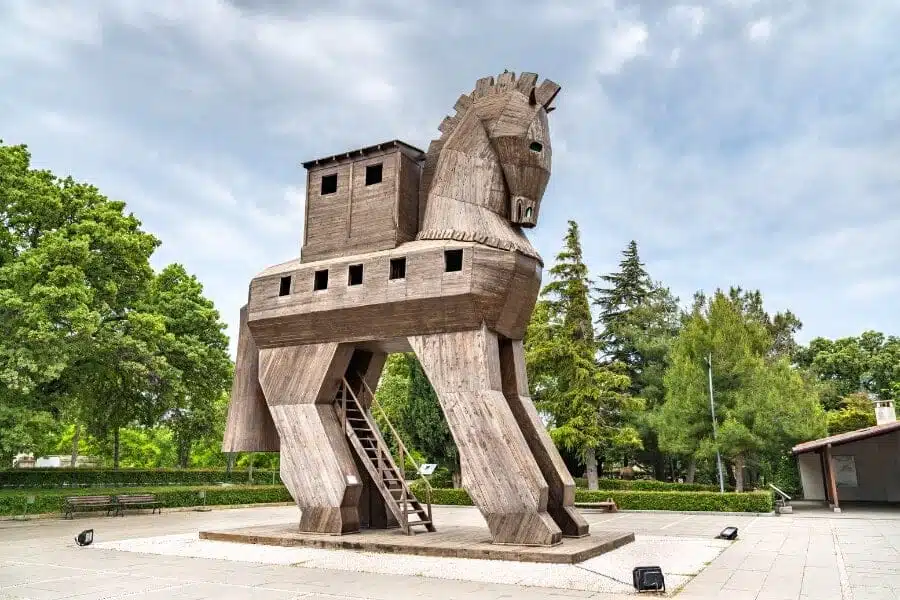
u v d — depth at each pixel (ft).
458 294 42.39
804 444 99.04
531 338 107.24
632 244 142.61
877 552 46.32
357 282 47.16
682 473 143.02
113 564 40.45
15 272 73.51
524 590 31.32
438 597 29.84
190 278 109.09
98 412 96.78
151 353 85.61
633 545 46.19
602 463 140.15
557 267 105.91
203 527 67.26
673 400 96.02
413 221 48.91
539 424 46.03
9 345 74.49
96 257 80.89
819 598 30.30
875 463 106.63
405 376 137.49
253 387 51.62
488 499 40.75
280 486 112.06
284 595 30.68
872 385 168.76
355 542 42.98
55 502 82.38
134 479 114.32
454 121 48.06
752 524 69.67
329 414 47.78
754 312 160.76
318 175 51.34
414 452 137.08
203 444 154.40
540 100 46.85
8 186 81.05
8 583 34.47
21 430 73.82
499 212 45.96
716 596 30.73
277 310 49.03
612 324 134.21
